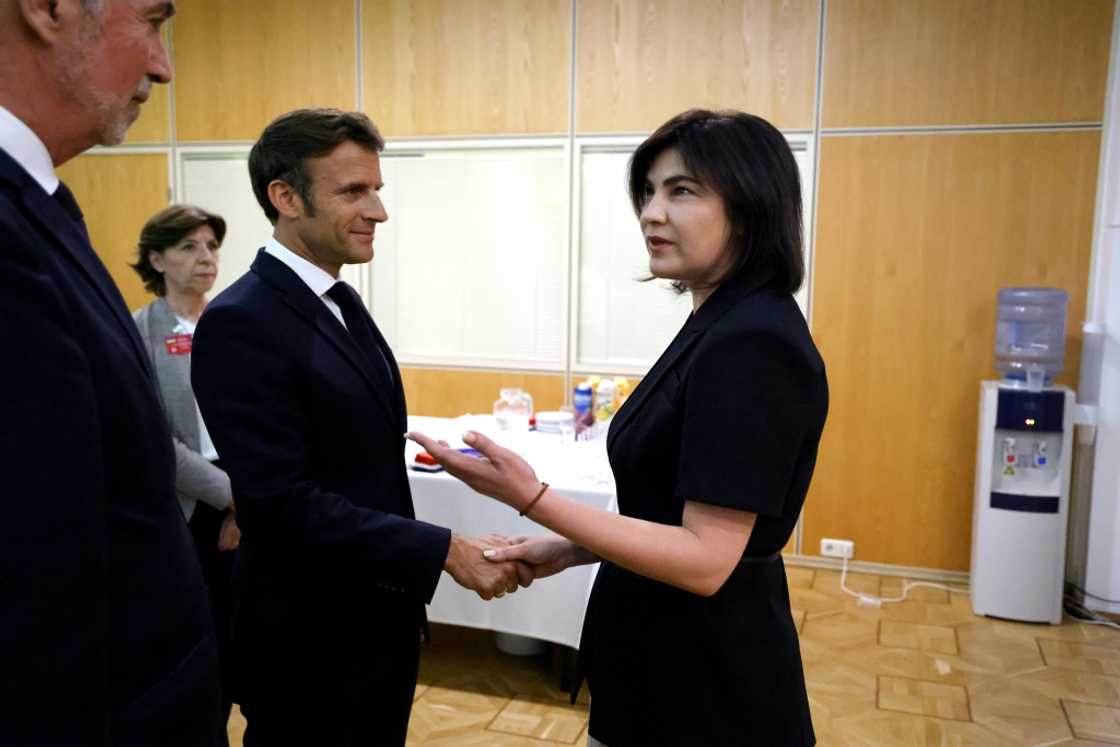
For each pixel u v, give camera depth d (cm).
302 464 133
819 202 376
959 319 365
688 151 105
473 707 265
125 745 78
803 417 101
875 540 385
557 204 415
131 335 85
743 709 111
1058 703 270
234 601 145
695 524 102
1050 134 347
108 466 78
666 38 385
